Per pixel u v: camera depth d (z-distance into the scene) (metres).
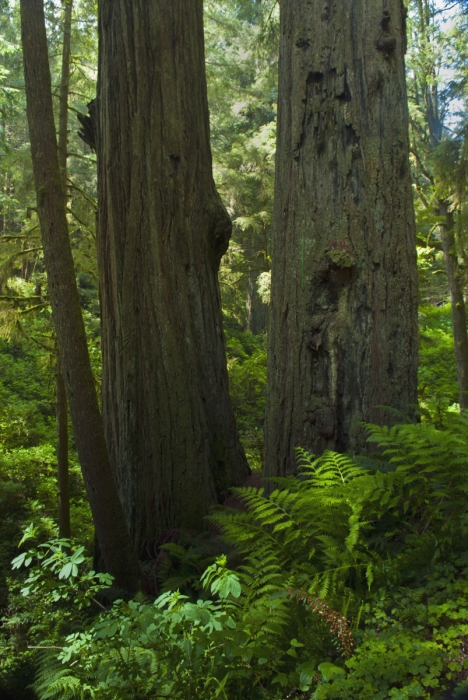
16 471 9.81
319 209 4.41
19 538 7.93
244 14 14.23
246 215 15.58
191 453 5.57
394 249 4.27
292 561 3.11
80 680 2.49
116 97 5.86
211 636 2.16
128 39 5.87
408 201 4.39
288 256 4.53
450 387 8.89
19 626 5.45
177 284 5.86
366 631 2.44
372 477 3.04
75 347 4.01
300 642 2.45
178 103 6.07
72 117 16.88
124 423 5.60
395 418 4.11
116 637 2.34
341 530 3.07
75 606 4.95
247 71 16.84
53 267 4.02
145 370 5.62
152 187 5.81
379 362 4.17
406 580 2.85
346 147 4.38
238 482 6.09
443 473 2.94
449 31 12.29
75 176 17.66
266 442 4.66
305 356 4.38
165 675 2.34
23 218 11.41
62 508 8.20
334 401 4.24
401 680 2.05
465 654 2.12
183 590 4.25
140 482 5.53
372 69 4.38
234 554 3.90
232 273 15.07
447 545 2.86
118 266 5.72
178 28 6.14
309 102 4.52
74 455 11.59
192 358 5.84
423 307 13.27
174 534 5.23
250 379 11.95
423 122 13.30
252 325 21.81
